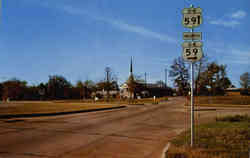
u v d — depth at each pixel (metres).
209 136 8.35
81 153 6.80
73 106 31.23
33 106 30.77
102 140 8.74
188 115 19.80
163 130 11.37
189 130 10.09
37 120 14.91
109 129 11.55
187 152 6.10
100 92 87.56
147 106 35.31
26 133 10.02
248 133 8.88
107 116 18.50
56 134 9.88
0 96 73.38
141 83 57.50
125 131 10.97
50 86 84.50
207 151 6.20
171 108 29.91
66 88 86.69
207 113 21.97
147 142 8.46
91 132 10.54
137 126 12.80
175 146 6.93
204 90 50.41
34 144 7.91
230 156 5.74
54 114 19.09
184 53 6.61
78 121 14.72
